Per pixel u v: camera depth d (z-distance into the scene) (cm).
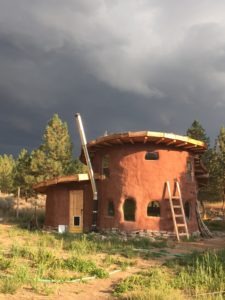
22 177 3991
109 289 1003
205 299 884
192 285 1020
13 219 3197
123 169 2200
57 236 1888
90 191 2358
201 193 4828
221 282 1020
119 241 1830
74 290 975
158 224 2112
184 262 1334
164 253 1551
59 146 3950
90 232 2223
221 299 883
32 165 3838
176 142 2167
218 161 4397
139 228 2109
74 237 1881
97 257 1395
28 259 1269
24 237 1783
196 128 4678
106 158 2455
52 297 901
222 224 3288
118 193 2188
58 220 2408
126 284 1005
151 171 2172
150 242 1833
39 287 958
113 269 1230
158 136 2075
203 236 2331
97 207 2272
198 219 2384
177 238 2009
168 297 873
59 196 2441
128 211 2819
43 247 1470
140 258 1427
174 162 2230
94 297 930
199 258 1358
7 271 1091
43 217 3350
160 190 2156
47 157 3931
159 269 1216
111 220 2178
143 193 2150
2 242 1612
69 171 4003
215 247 1791
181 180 2231
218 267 1164
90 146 2298
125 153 2212
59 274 1097
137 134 2078
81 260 1224
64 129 4019
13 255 1298
